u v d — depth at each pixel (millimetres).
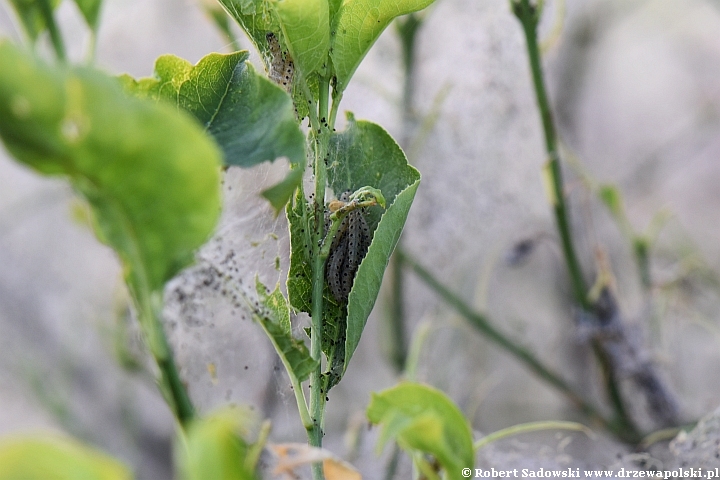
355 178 354
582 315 568
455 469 319
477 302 638
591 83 1020
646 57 1132
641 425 654
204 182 283
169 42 883
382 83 725
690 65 1129
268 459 337
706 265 727
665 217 657
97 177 281
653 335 635
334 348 345
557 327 819
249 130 325
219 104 330
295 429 550
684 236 814
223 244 401
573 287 563
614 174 1021
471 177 766
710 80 1110
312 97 340
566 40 921
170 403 298
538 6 470
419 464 337
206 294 413
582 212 785
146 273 291
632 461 510
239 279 370
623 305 658
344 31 338
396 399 319
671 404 581
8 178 889
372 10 336
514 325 789
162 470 787
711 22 1120
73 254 877
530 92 755
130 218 285
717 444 454
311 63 335
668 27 1130
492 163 769
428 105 743
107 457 280
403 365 650
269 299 340
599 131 1076
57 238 884
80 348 839
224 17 508
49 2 408
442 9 762
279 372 428
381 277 340
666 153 993
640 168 992
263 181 404
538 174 788
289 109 322
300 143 318
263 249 405
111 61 876
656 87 1123
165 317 426
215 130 326
